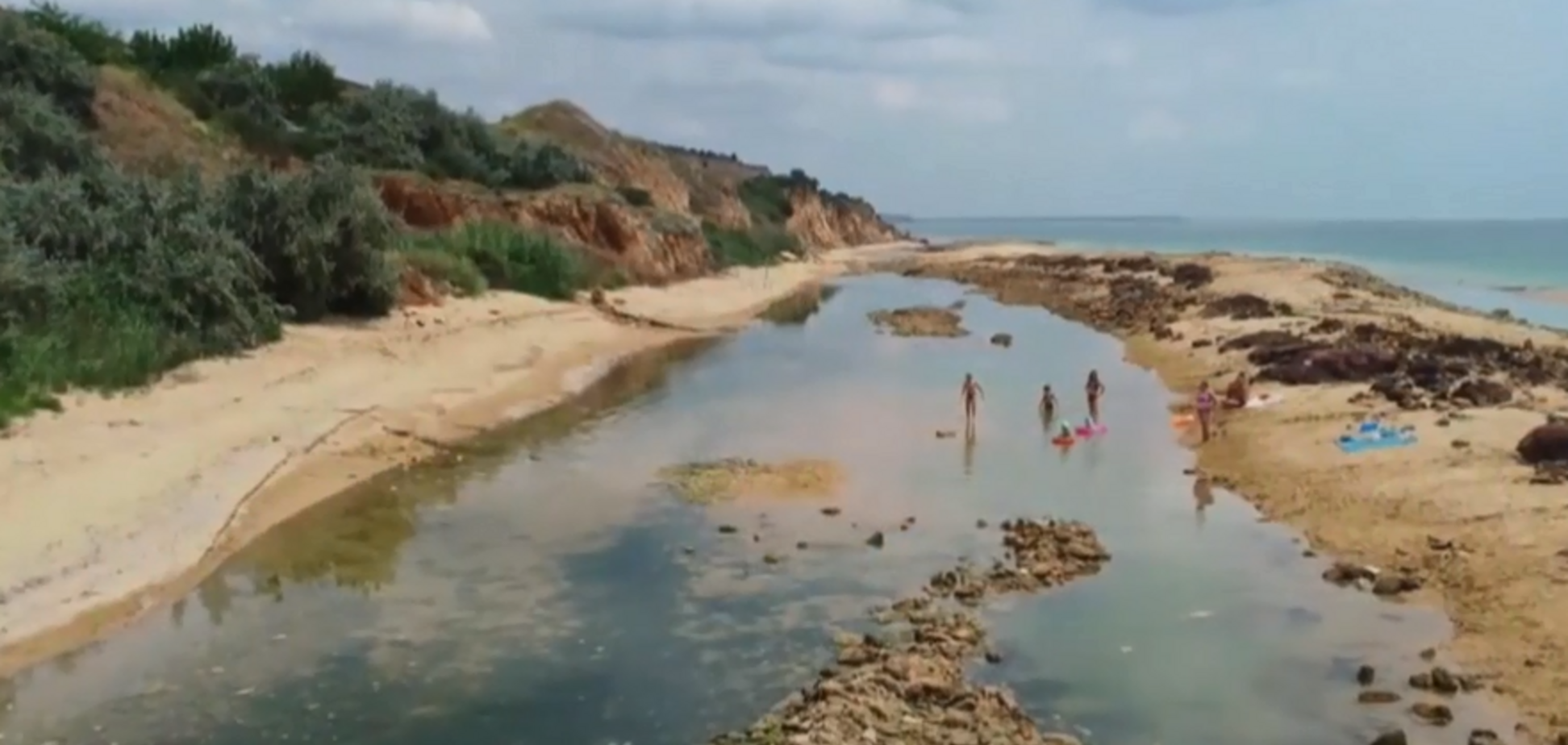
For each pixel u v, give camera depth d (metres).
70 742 14.67
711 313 63.53
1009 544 22.20
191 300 34.38
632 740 14.74
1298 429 30.27
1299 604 19.09
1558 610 17.66
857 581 20.36
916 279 96.75
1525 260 115.25
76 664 16.89
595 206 68.94
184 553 20.98
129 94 53.59
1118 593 19.72
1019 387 40.03
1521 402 30.81
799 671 16.70
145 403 28.78
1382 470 25.56
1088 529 22.83
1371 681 16.09
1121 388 39.59
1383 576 19.69
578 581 20.41
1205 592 19.70
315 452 27.59
